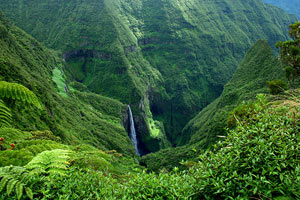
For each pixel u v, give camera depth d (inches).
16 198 151.5
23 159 196.2
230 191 153.7
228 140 200.2
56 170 178.5
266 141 177.0
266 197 142.7
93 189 172.9
